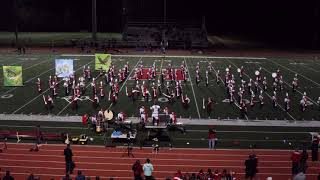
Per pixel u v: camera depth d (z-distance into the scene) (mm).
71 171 19531
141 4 78812
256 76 39250
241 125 26922
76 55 56281
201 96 33906
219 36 88062
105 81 38469
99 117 25609
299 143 23953
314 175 19875
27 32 91688
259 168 20594
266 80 39906
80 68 45094
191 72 43750
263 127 26578
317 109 30656
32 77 40312
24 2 91625
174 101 32281
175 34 70875
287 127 26625
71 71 34969
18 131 25062
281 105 31609
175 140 24156
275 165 21000
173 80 39156
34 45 66750
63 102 31734
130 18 79312
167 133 24984
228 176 17594
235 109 30422
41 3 92125
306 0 80625
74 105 30672
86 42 66938
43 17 92875
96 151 22500
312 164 21125
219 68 46438
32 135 24125
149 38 69250
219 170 20297
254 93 34969
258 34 87812
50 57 54094
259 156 22062
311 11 79562
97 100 30906
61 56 55188
